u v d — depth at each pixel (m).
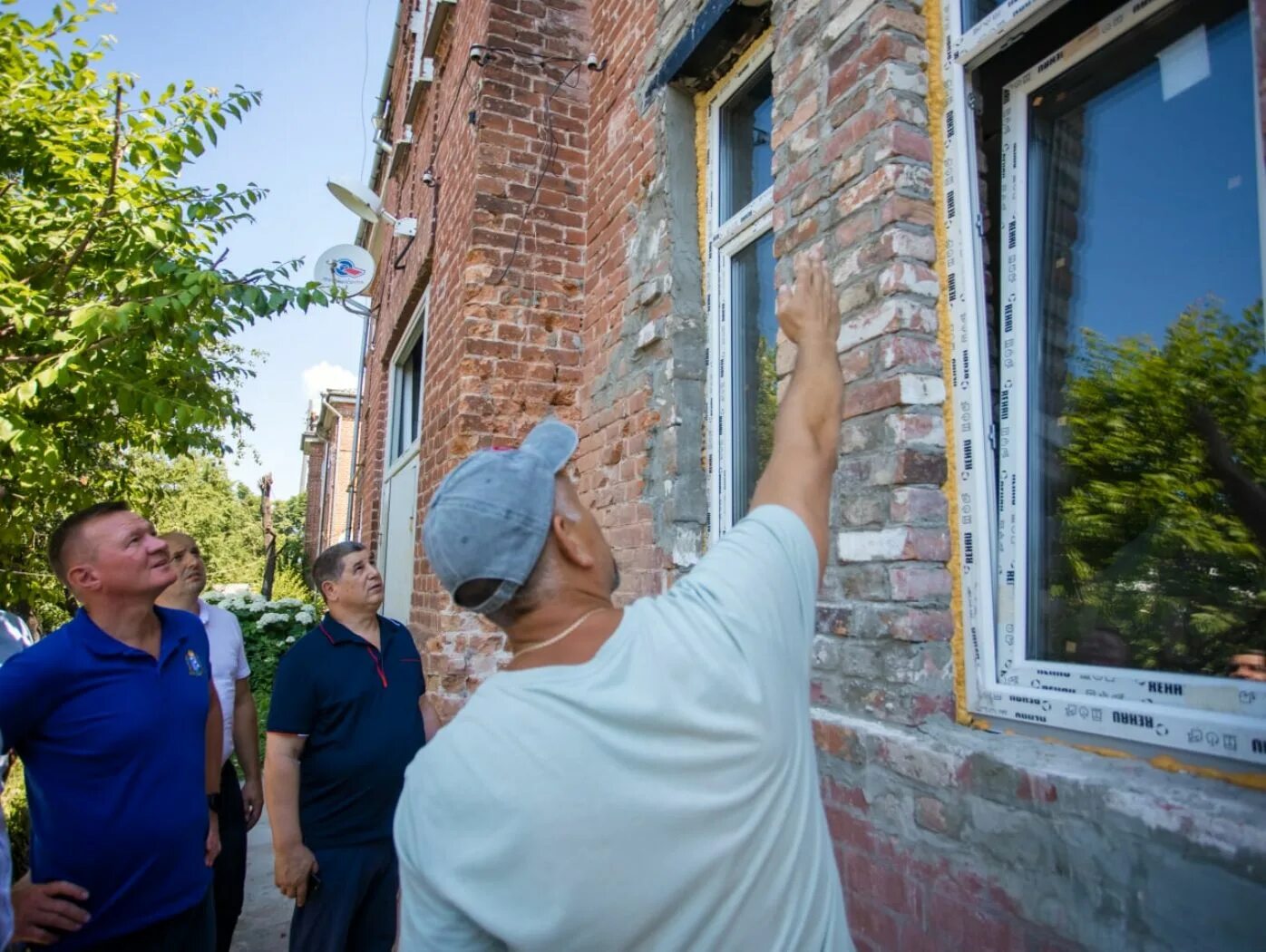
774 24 2.77
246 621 8.78
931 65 2.24
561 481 1.14
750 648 0.94
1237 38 1.62
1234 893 1.26
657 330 3.66
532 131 4.60
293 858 2.40
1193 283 1.67
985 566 1.98
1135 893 1.41
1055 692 1.78
